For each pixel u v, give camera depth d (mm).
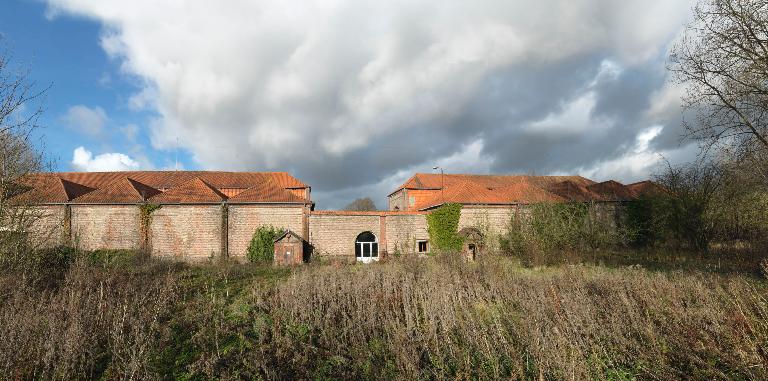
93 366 8164
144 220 29984
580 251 24625
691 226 26422
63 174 40656
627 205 33500
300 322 11094
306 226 30656
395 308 11938
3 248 13477
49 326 8969
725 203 23891
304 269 21922
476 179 53406
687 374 7480
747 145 17969
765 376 6832
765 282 13875
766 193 19422
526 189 35375
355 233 31250
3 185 13406
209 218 30438
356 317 11234
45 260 16156
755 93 16984
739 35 17266
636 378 7402
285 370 8250
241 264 26328
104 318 10461
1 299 11258
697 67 18844
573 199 31250
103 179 40844
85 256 17516
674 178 28688
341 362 8578
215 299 13828
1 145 12680
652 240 31219
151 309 11766
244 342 9641
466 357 8273
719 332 8617
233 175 43625
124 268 18953
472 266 19109
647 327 9195
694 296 11883
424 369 7820
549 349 7805
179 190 31547
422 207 40312
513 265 21484
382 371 8000
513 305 12516
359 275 16531
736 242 25109
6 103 12141
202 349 9273
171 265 21391
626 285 13398
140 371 7965
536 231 26234
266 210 30797
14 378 7625
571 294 11812
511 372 7582
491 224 33188
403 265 19594
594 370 7578
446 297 11492
